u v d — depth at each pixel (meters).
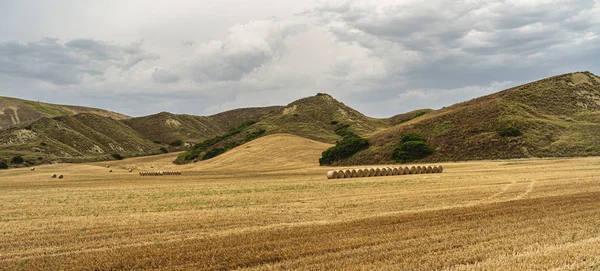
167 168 109.88
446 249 12.23
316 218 18.20
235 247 12.94
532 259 10.88
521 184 29.88
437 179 38.25
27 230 16.62
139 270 10.93
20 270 11.16
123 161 134.12
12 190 39.31
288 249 12.49
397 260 11.15
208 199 26.91
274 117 152.50
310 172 65.69
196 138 198.38
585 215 16.78
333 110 153.75
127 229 16.44
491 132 72.75
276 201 24.69
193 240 14.10
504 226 15.22
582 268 10.23
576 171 38.53
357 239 13.54
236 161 98.94
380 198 24.72
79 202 27.17
